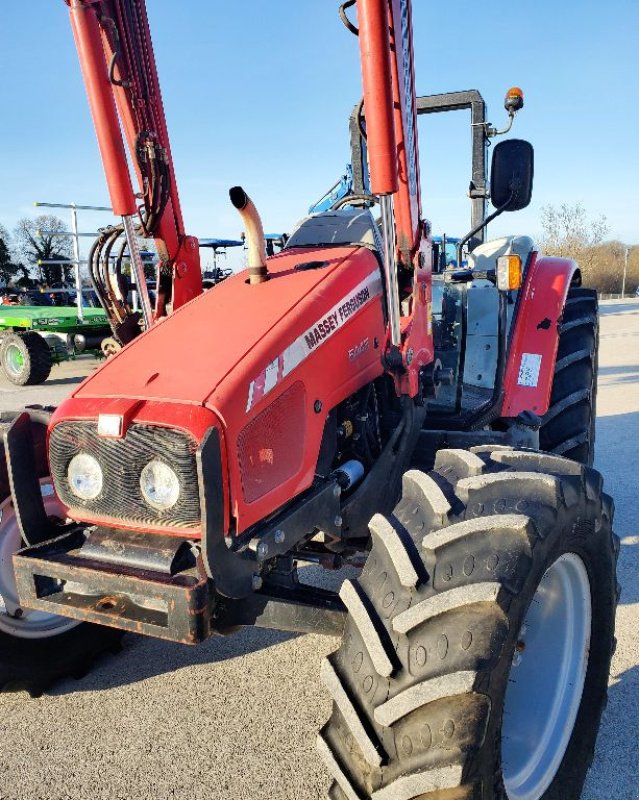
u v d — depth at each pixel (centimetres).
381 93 192
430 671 137
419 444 262
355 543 235
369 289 226
